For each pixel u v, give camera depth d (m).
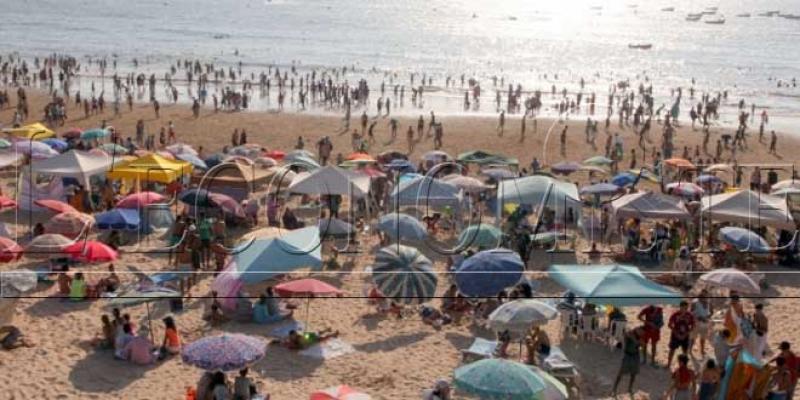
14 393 15.45
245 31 136.75
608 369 17.36
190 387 15.71
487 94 70.56
